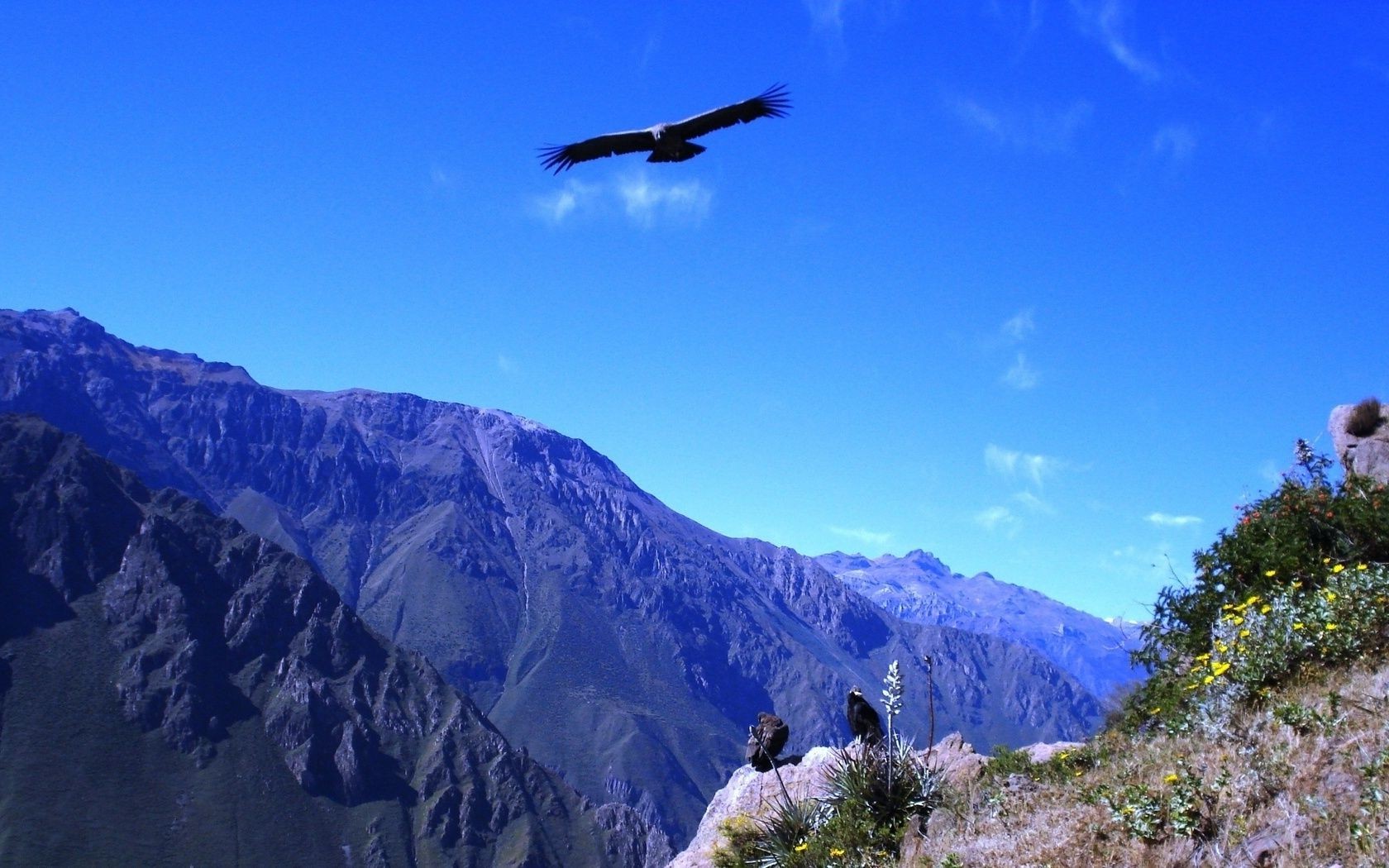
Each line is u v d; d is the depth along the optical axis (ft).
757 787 64.75
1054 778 44.83
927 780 49.39
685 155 29.17
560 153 29.45
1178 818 33.24
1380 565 46.70
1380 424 66.49
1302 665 40.47
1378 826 28.02
